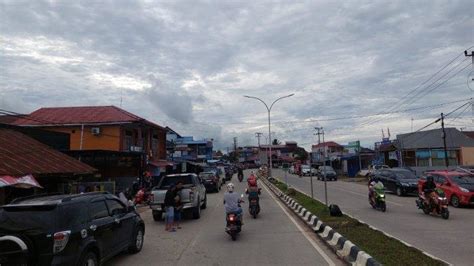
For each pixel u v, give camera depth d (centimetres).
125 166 3234
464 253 945
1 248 701
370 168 5550
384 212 1797
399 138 5453
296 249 1055
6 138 1842
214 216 1842
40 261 705
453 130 5244
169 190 1489
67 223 749
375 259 829
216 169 4228
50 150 1933
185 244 1172
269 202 2492
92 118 3519
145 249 1109
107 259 877
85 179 2505
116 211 966
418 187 2311
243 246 1114
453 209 1875
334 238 1105
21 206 744
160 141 4753
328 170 5075
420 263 800
